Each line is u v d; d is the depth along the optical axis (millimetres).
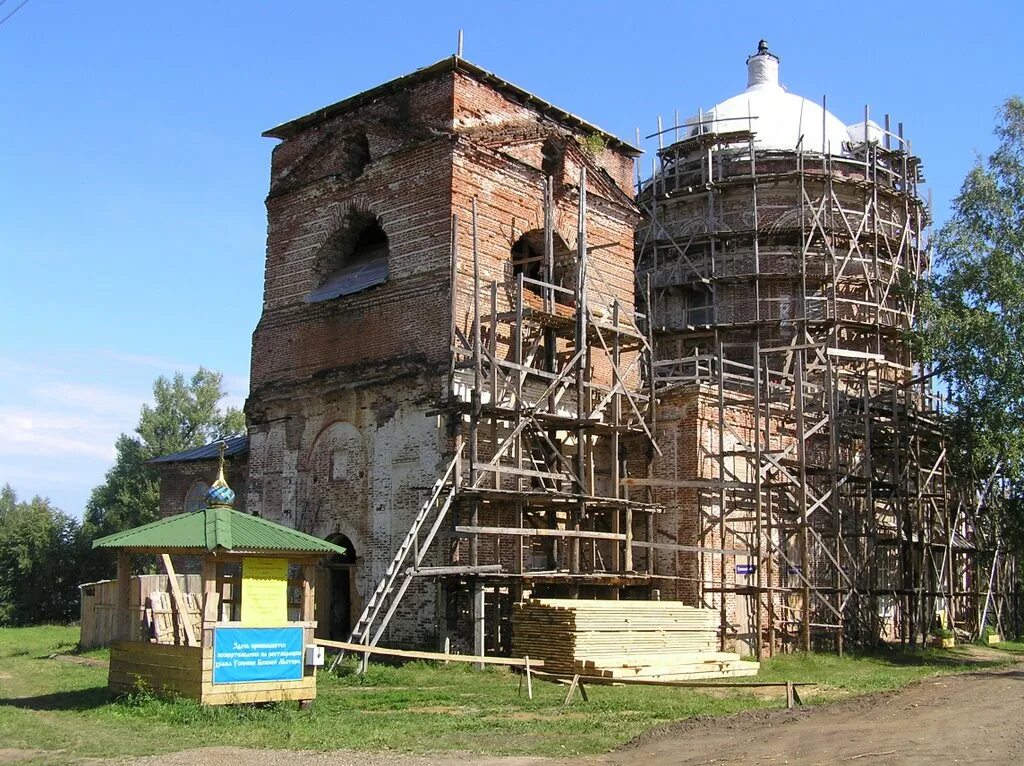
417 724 15539
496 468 23984
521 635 23031
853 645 30516
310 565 17062
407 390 26375
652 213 40844
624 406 29297
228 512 16703
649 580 26984
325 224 29531
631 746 13953
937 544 33469
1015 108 35312
